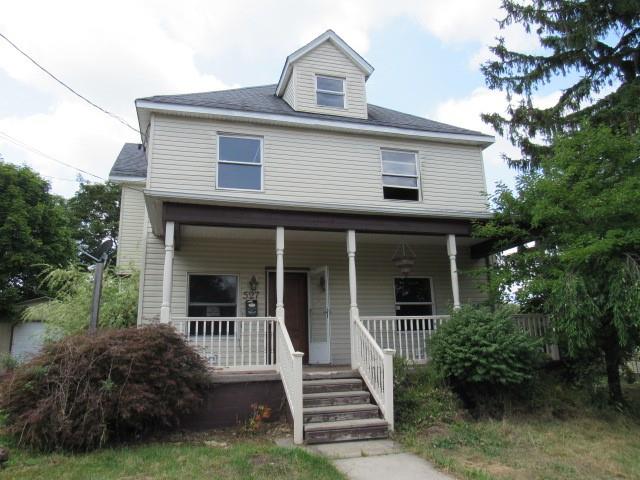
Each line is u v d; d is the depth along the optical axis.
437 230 9.73
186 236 9.88
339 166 10.58
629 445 6.21
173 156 9.33
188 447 5.76
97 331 6.81
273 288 10.41
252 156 9.99
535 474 4.78
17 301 18.12
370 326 10.77
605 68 14.87
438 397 7.30
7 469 4.79
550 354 9.21
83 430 5.47
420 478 4.64
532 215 9.14
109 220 31.42
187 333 7.54
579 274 7.85
